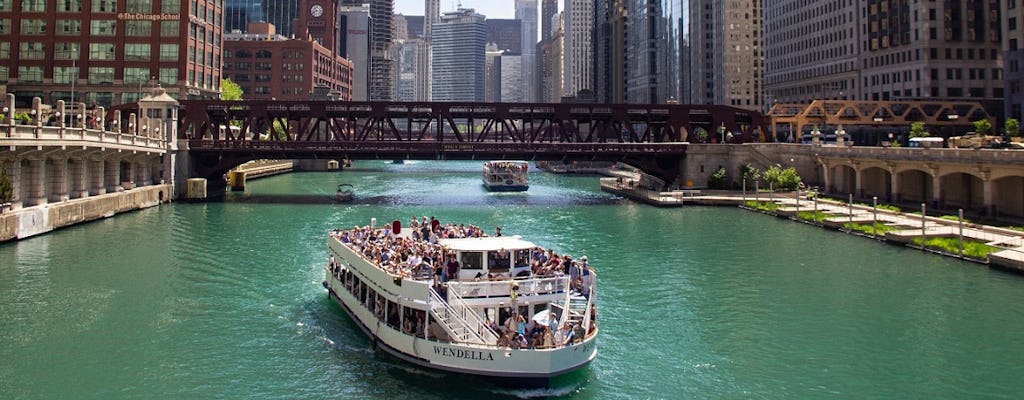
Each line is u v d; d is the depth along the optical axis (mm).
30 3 124875
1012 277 46469
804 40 196750
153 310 37906
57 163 68750
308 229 69062
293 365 29891
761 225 74625
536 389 27250
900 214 76688
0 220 55719
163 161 94500
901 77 152875
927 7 144500
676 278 47438
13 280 44094
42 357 30469
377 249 35250
